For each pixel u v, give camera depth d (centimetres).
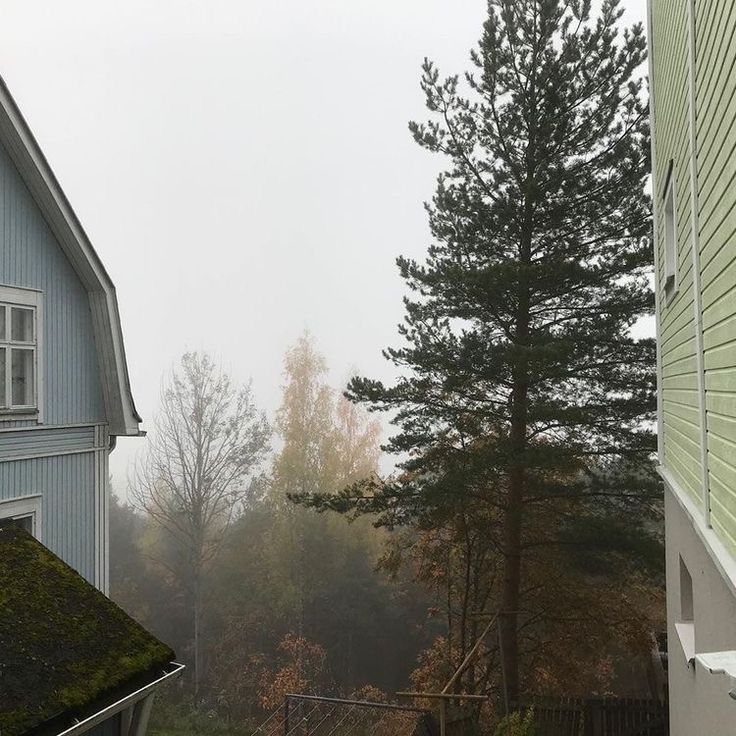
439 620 2723
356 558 3055
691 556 604
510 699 1222
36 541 694
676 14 622
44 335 805
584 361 1236
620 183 1215
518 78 1255
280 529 2881
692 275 544
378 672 2800
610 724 1110
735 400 379
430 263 1344
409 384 1305
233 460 2875
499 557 1527
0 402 746
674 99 659
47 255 815
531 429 1375
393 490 1302
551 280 1187
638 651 1341
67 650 559
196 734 1549
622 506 1330
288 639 2617
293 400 2973
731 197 373
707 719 515
